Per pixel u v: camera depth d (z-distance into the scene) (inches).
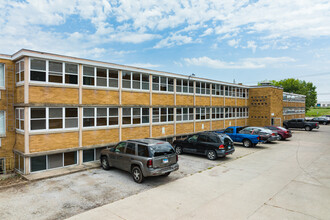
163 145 396.5
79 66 503.5
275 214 265.7
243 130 786.8
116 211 276.5
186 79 821.2
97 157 545.0
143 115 655.8
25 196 326.6
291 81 2623.0
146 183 382.6
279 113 1284.4
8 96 468.8
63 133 477.4
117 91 582.2
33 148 436.1
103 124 551.5
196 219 255.1
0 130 466.3
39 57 438.6
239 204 295.0
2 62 459.5
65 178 412.2
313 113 3462.1
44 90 449.7
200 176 422.3
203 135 588.1
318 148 722.8
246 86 1203.9
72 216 264.1
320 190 344.2
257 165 504.1
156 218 258.1
